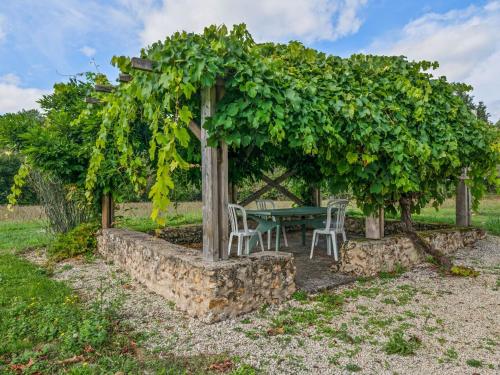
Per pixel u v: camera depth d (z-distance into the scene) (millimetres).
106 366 2346
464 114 5168
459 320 3156
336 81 4035
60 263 5508
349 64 4387
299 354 2547
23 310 3297
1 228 9258
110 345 2672
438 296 3791
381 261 4574
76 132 6039
